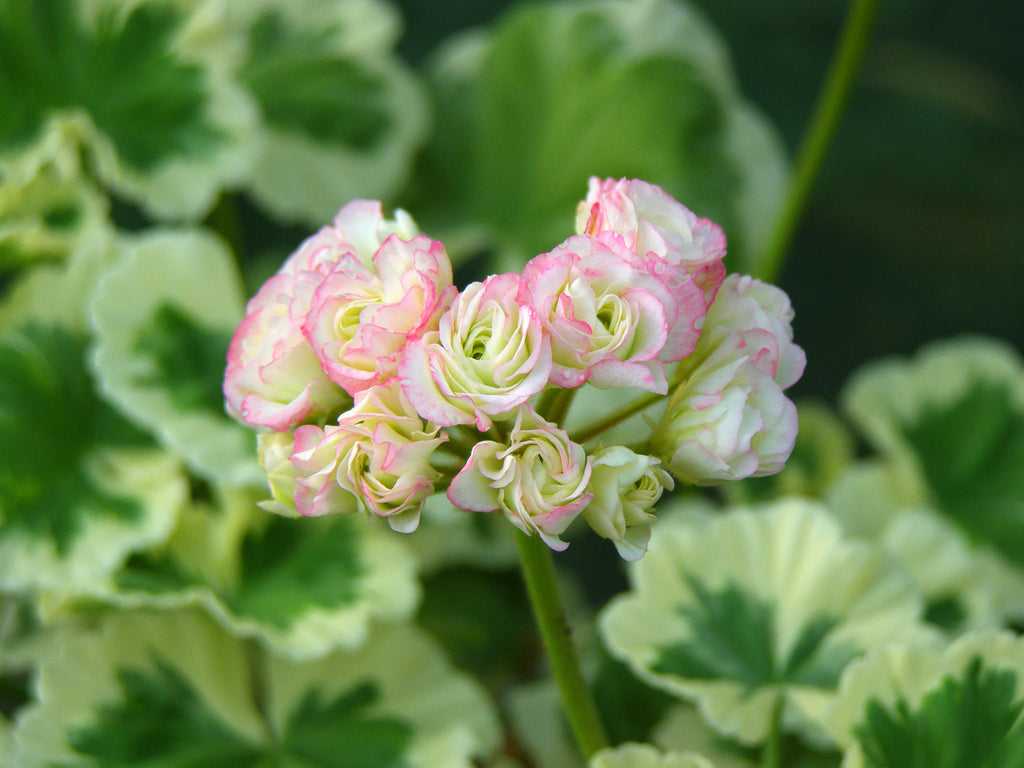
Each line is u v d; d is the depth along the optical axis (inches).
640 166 27.5
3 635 24.7
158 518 22.5
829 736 21.2
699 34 28.3
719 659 21.3
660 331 16.9
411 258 17.3
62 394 23.2
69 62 23.9
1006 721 19.6
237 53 24.6
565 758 23.8
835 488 27.2
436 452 17.8
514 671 27.0
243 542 23.0
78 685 21.5
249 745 21.9
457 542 26.5
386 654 22.4
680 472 17.5
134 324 22.8
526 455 17.1
